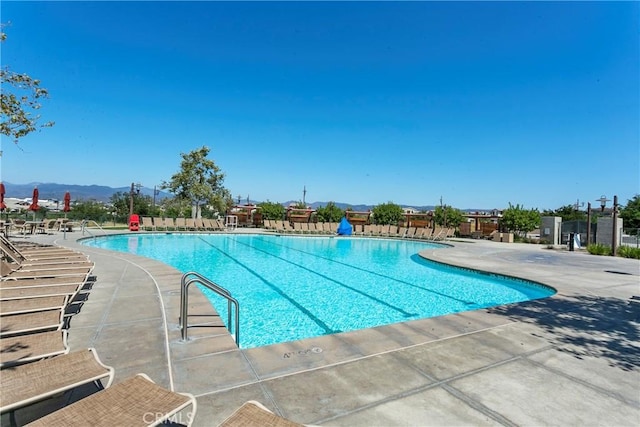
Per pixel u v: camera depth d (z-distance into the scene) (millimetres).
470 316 4824
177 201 26406
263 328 5609
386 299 7566
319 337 3869
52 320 3584
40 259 7602
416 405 2527
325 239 21469
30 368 2373
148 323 4230
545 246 18422
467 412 2451
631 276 8609
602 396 2715
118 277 6953
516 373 3080
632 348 3725
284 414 2379
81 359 2527
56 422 1817
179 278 6887
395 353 3449
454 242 20031
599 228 18125
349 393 2672
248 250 15328
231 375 2934
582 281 7836
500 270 9414
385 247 17875
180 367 3070
